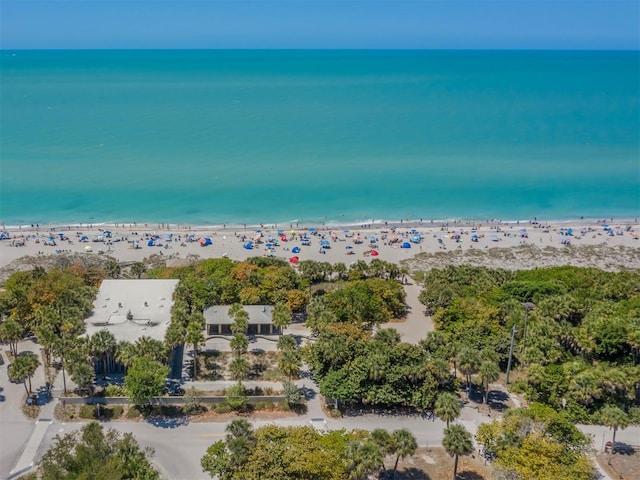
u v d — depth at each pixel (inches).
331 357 3754.9
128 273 5689.0
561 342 4407.0
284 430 2994.6
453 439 2942.9
